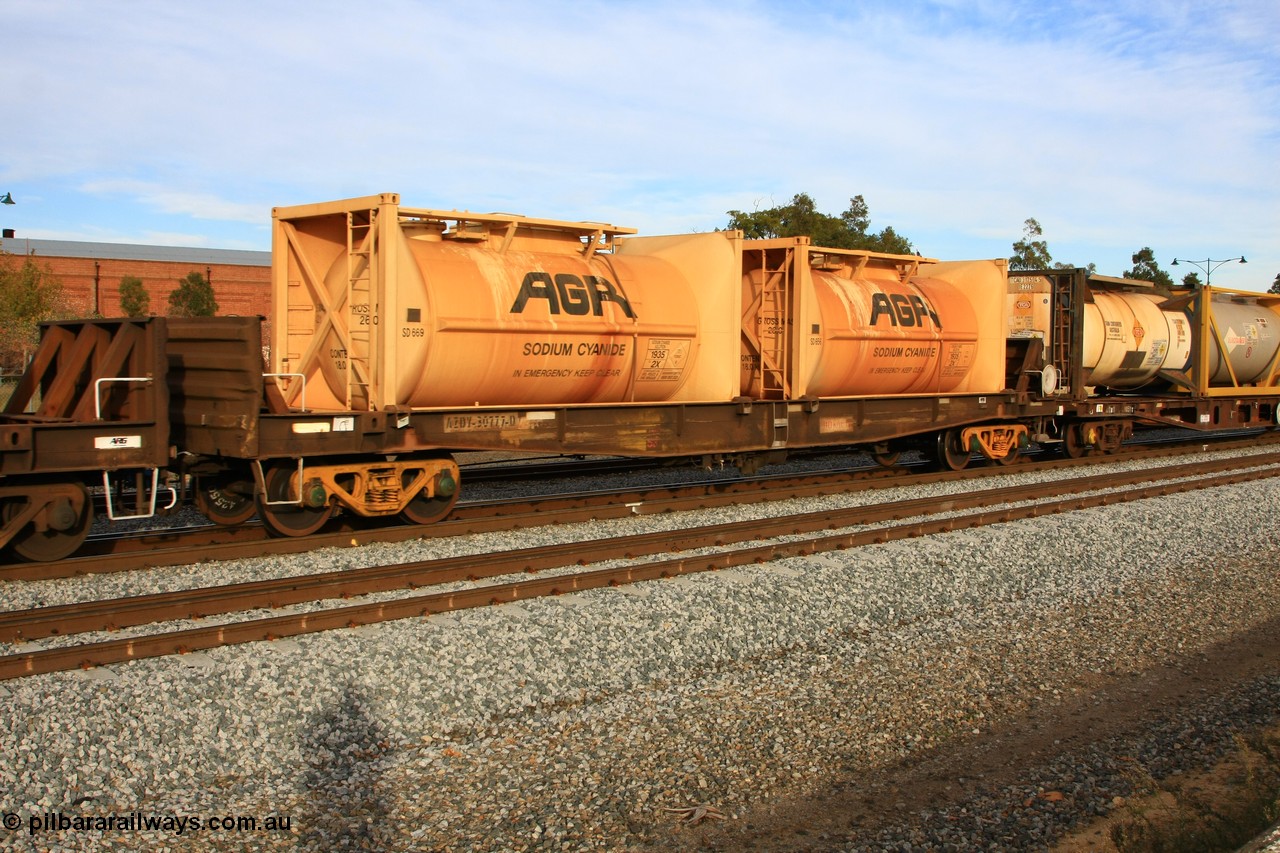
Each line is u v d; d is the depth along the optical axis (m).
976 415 17.48
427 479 11.45
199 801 5.28
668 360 13.27
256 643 6.95
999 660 7.95
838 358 15.13
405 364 10.77
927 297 16.91
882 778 5.93
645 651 7.46
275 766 5.67
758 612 8.30
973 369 17.53
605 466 16.45
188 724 5.82
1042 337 19.09
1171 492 15.00
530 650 7.15
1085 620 9.04
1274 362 25.30
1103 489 15.38
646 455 13.16
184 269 63.22
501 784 5.62
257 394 9.82
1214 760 6.19
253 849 4.88
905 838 5.11
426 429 11.20
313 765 5.71
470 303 11.20
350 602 8.24
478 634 7.25
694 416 13.63
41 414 9.60
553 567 9.53
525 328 11.60
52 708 5.75
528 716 6.52
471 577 9.05
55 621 7.13
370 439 10.77
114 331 10.00
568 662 7.12
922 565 9.94
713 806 5.47
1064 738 6.56
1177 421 22.39
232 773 5.58
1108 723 6.84
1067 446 20.41
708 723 6.51
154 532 10.65
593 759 5.95
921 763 6.16
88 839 4.84
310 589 8.20
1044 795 5.63
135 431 9.30
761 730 6.45
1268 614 9.52
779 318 15.10
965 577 9.76
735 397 14.09
